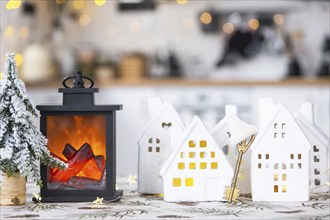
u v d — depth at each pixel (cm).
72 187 179
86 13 636
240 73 612
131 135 546
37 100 541
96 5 636
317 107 525
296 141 178
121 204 173
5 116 170
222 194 177
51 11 622
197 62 619
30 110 174
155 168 189
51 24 621
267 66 608
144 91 545
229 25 615
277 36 601
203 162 177
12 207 169
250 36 601
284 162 178
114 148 181
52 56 612
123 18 633
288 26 605
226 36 616
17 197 173
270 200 178
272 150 178
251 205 171
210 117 534
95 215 156
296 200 178
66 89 181
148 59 626
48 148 179
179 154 177
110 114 179
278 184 178
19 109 169
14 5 521
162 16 628
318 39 601
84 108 179
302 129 194
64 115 179
